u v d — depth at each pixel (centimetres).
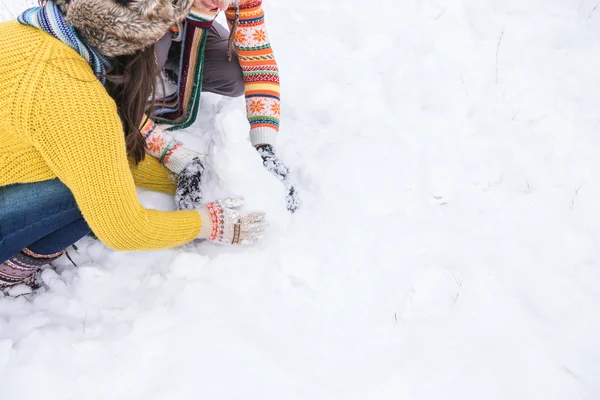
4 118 126
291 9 299
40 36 125
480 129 238
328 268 188
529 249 194
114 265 187
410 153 225
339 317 177
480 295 182
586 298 182
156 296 180
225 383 161
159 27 122
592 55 276
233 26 192
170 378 161
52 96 123
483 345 171
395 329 175
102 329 171
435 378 163
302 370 164
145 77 138
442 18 293
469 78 261
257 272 186
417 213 207
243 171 179
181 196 188
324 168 217
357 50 277
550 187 216
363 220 202
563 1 306
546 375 164
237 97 242
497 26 291
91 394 158
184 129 224
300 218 201
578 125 240
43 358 162
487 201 212
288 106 246
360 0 305
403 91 252
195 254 185
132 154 175
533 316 178
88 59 129
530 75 263
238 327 172
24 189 149
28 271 172
